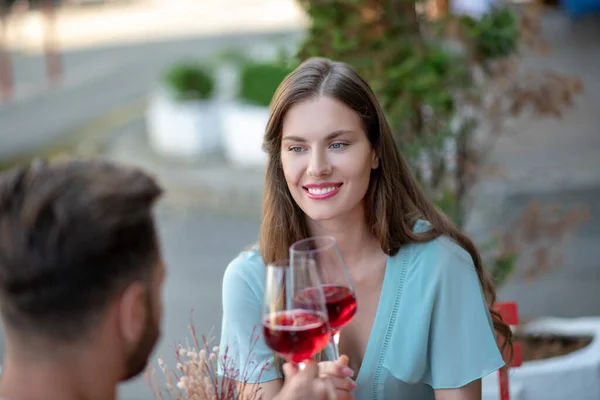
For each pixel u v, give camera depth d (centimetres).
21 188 105
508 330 217
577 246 674
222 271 700
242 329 195
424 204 203
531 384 321
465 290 190
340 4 332
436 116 338
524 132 1041
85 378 107
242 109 1060
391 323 191
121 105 1536
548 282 607
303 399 147
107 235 103
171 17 3048
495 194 832
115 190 106
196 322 582
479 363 187
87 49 2359
